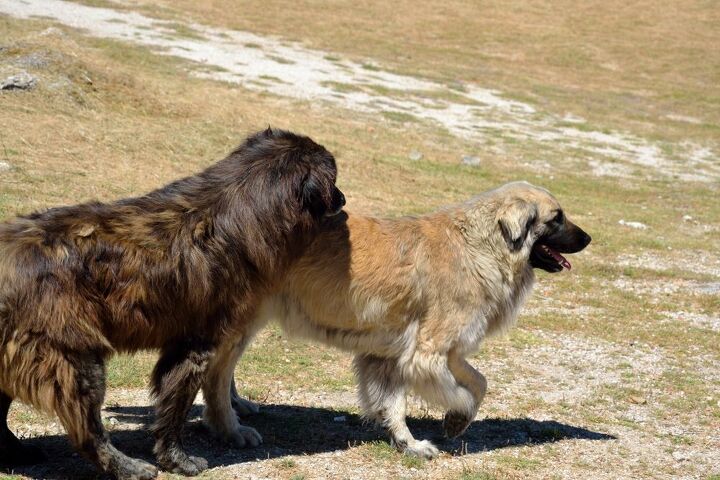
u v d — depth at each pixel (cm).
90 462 636
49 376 552
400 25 4891
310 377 899
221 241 613
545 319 1195
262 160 638
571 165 2642
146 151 1753
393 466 689
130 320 585
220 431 704
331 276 689
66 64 2080
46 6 3650
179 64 3009
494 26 5134
